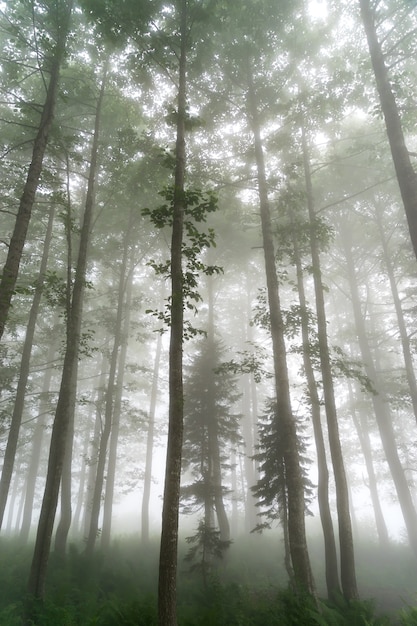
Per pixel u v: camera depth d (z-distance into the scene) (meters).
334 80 15.22
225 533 16.94
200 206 9.44
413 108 12.32
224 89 17.55
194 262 9.34
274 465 13.87
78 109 19.50
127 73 16.72
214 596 10.69
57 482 11.38
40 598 9.89
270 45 16.02
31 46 12.84
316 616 8.23
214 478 17.08
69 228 13.83
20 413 15.77
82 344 13.48
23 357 16.73
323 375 13.94
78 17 15.83
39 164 11.45
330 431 13.11
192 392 17.56
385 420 21.52
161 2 13.15
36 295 18.11
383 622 9.02
